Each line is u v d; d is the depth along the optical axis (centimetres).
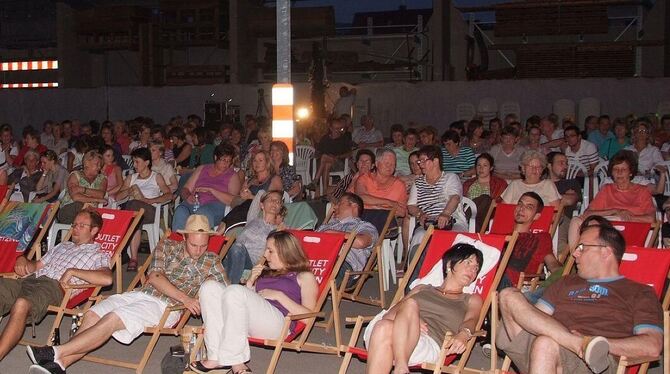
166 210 1054
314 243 694
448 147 1171
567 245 754
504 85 2019
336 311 664
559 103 1950
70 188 998
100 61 2573
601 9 2220
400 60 2397
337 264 675
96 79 2584
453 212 862
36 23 2781
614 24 2383
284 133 1045
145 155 1031
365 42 2503
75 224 713
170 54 2569
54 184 1138
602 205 827
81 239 712
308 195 1352
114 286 903
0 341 613
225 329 570
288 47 1038
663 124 1392
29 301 644
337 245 685
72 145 1614
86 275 678
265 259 652
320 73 2045
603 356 470
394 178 917
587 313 519
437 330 561
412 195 896
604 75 2231
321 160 1396
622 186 821
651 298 509
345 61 2380
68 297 662
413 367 541
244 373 569
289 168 991
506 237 627
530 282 694
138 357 669
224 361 568
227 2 2464
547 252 709
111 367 641
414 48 2398
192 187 986
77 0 2681
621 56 2214
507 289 524
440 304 569
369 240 777
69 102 2327
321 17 2352
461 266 570
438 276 639
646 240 780
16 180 1266
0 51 2830
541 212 790
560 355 493
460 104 2042
